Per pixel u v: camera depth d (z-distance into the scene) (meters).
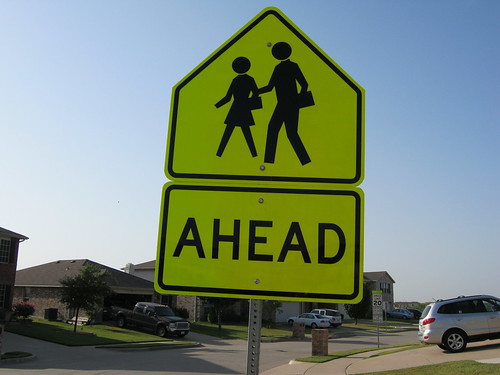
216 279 2.54
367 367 13.48
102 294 25.02
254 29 2.81
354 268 2.51
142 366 15.73
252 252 2.55
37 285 33.44
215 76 2.77
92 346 20.53
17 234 28.42
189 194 2.63
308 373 13.27
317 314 40.31
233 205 2.61
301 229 2.56
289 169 2.63
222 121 2.71
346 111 2.68
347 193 2.59
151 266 41.72
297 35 2.79
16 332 23.50
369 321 51.75
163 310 28.20
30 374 13.15
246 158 2.66
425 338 14.38
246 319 40.22
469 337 14.11
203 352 20.62
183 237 2.59
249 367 2.45
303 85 2.72
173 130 2.71
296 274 2.53
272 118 2.70
